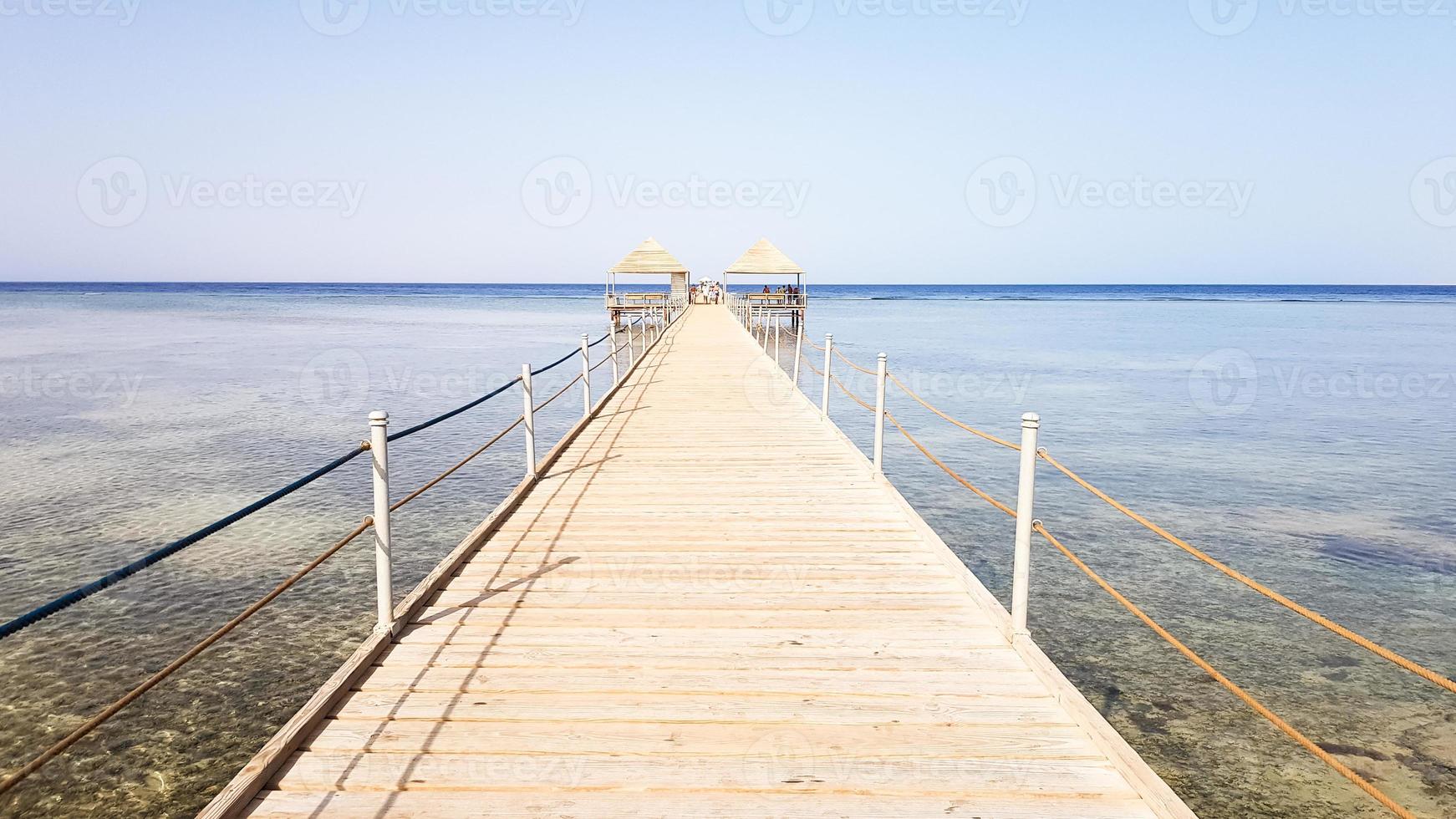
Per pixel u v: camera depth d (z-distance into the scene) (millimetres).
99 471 11000
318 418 15297
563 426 14617
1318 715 5082
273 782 2504
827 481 6426
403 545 8070
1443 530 8891
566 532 5105
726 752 2701
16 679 5301
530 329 41094
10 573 7176
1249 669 5691
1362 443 13688
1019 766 2635
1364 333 39688
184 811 4023
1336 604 6879
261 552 7801
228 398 17719
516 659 3363
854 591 4148
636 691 3096
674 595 4066
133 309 62281
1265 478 11273
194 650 2455
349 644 5848
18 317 50219
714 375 13070
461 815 2379
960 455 12688
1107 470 11734
